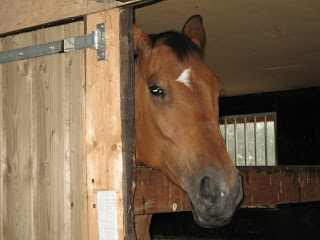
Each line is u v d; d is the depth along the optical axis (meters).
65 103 1.95
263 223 6.12
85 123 1.87
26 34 2.15
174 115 1.88
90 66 1.87
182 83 1.89
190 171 1.79
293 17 3.66
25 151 2.09
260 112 7.07
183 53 1.98
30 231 2.04
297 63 5.23
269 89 6.86
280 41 4.36
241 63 5.26
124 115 1.77
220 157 1.72
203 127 1.81
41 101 2.04
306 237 5.87
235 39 4.31
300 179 2.88
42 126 2.03
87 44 1.85
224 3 3.33
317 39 4.29
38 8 2.08
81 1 1.90
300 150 6.60
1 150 2.20
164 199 2.04
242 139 7.38
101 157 1.80
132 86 1.80
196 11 3.53
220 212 1.64
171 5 3.38
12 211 2.12
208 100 1.88
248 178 2.48
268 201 2.60
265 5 3.38
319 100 6.52
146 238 2.49
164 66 1.96
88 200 1.82
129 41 1.81
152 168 2.03
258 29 3.99
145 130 2.10
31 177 2.05
